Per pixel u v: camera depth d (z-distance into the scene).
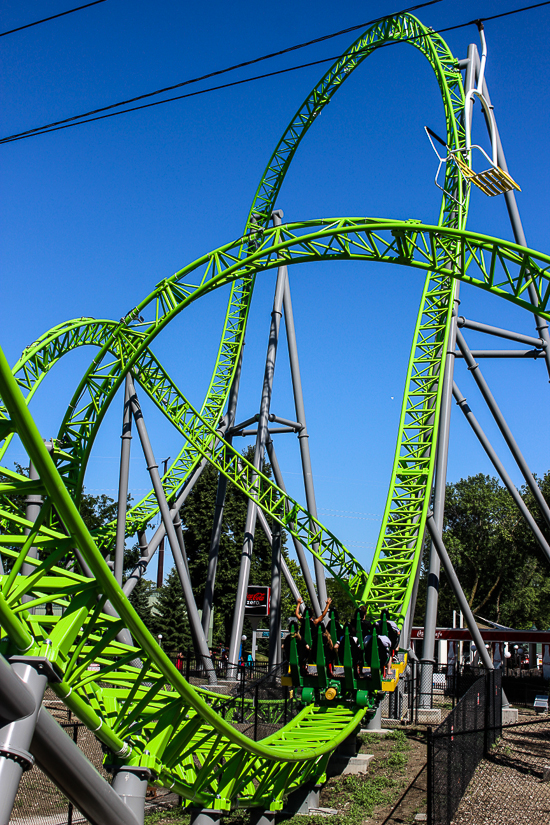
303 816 14.42
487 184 17.06
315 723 16.53
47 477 7.58
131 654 10.20
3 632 9.16
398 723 23.42
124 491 28.84
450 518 72.94
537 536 28.75
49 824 13.20
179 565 29.77
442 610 76.19
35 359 26.42
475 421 29.72
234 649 29.91
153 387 27.47
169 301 21.78
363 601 23.97
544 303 15.80
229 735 11.04
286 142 36.47
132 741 10.99
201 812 12.52
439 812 12.18
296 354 31.16
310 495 29.80
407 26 31.86
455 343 27.12
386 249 17.77
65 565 26.80
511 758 18.06
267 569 66.56
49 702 23.92
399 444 27.05
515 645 51.25
